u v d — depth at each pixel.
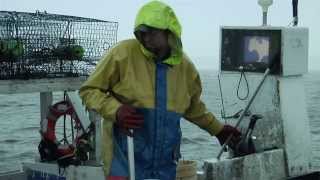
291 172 5.82
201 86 3.86
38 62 5.69
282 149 5.75
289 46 5.70
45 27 5.84
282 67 5.66
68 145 5.96
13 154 14.30
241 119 5.62
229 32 5.93
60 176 5.74
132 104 3.52
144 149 3.55
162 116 3.55
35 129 20.48
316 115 28.59
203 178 5.20
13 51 5.46
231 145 4.05
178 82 3.65
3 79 5.41
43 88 5.59
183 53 3.65
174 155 3.67
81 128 5.90
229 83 5.97
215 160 5.15
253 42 5.79
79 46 5.97
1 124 21.98
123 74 3.52
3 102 31.20
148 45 3.49
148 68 3.55
